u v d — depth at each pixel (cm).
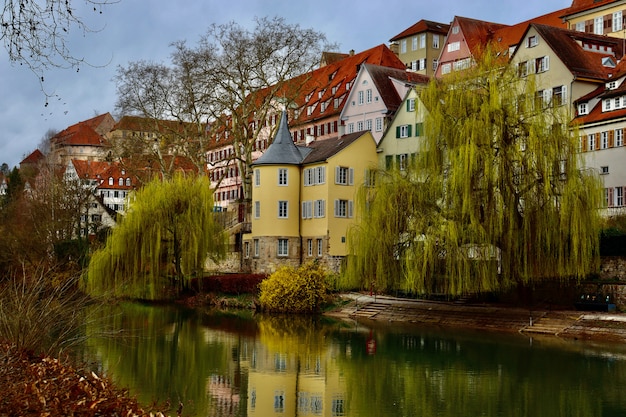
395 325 5028
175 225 6519
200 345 4066
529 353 3794
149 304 6444
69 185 7544
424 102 4834
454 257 4475
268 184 7188
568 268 4412
